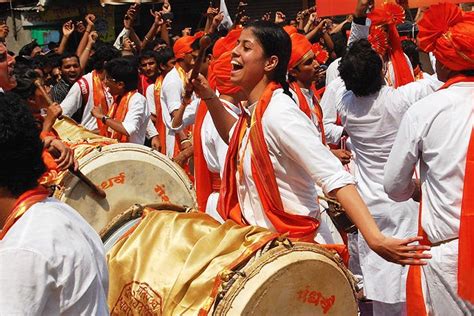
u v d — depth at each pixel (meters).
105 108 7.73
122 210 5.14
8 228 2.43
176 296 3.39
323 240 3.92
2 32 8.70
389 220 5.71
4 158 2.44
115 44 11.07
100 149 5.09
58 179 4.86
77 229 2.50
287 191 3.76
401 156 3.83
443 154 3.68
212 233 3.54
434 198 3.76
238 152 3.88
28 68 5.97
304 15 10.77
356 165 5.86
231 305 3.26
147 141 8.53
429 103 3.74
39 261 2.30
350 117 5.70
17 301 2.27
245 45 3.78
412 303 3.95
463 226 3.62
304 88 5.71
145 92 9.16
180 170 5.43
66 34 9.78
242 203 3.91
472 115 3.67
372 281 5.82
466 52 3.65
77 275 2.39
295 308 3.41
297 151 3.57
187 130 8.02
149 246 3.62
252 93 3.81
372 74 5.48
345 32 9.93
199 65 4.02
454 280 3.71
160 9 14.99
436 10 3.74
